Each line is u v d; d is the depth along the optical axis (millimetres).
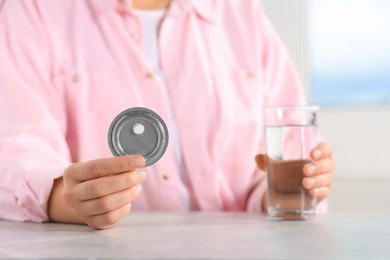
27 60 1677
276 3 2533
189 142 1774
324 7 2605
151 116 1078
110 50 1788
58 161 1457
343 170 2523
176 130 1782
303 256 801
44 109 1587
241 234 1027
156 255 787
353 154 2521
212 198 1765
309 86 2596
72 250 829
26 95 1590
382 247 893
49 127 1568
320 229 1112
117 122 1071
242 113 1860
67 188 1098
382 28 2566
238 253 815
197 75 1824
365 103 2594
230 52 1922
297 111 1271
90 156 1728
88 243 909
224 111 1821
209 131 1805
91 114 1744
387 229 1115
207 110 1813
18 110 1577
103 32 1793
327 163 1341
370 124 2529
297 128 1255
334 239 974
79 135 1729
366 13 2580
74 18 1782
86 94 1753
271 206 1279
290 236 1005
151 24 1852
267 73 1954
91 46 1782
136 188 1100
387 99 2580
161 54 1820
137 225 1181
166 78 1809
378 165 2510
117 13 1812
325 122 2551
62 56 1750
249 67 1918
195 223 1217
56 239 966
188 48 1840
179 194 1754
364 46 2590
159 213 1500
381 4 2566
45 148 1505
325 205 1660
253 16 1964
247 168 1832
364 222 1235
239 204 1819
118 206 1088
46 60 1723
